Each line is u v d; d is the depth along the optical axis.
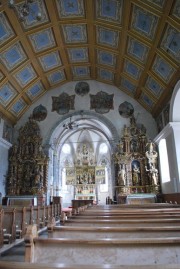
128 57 16.64
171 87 15.45
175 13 11.08
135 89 19.95
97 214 6.93
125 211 7.75
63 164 32.25
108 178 31.28
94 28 15.55
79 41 17.06
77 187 30.77
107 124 21.38
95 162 32.81
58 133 23.52
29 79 19.05
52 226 3.91
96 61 19.28
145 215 6.48
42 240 2.83
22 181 19.98
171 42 12.77
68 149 33.34
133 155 19.83
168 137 16.44
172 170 15.66
